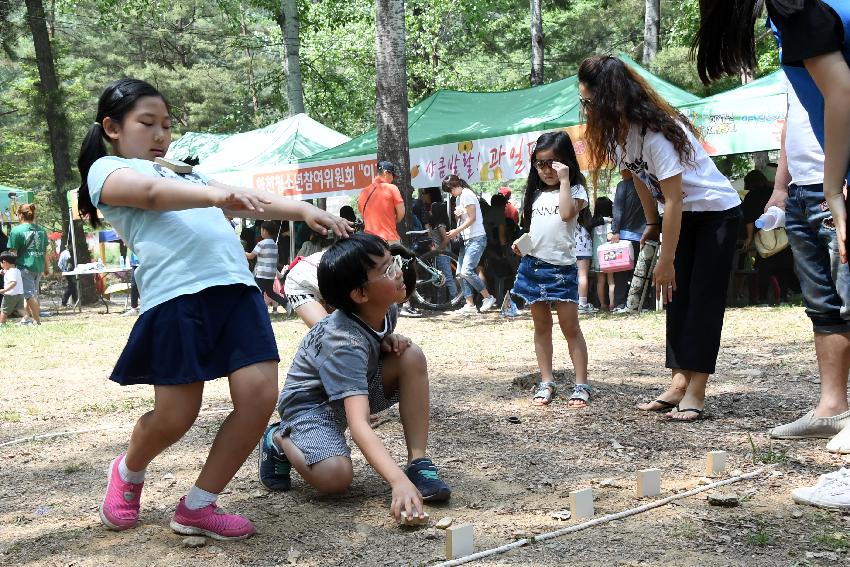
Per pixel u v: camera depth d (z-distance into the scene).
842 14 2.92
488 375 6.55
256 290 3.05
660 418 4.76
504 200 13.28
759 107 10.73
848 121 2.96
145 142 3.08
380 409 3.62
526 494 3.51
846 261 3.13
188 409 2.98
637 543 2.87
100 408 5.97
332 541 3.05
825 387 4.16
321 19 26.02
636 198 10.80
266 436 3.68
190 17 44.06
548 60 34.47
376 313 3.43
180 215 2.99
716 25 3.25
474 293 13.02
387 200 11.06
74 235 19.25
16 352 9.84
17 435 5.20
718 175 4.60
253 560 2.90
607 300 12.25
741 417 4.71
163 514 3.42
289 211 3.01
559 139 5.10
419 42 29.94
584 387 5.23
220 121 40.97
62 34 38.78
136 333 2.96
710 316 4.62
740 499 3.29
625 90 4.45
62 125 20.61
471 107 13.70
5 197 21.16
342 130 32.81
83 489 3.90
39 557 3.00
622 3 28.98
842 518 3.05
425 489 3.37
